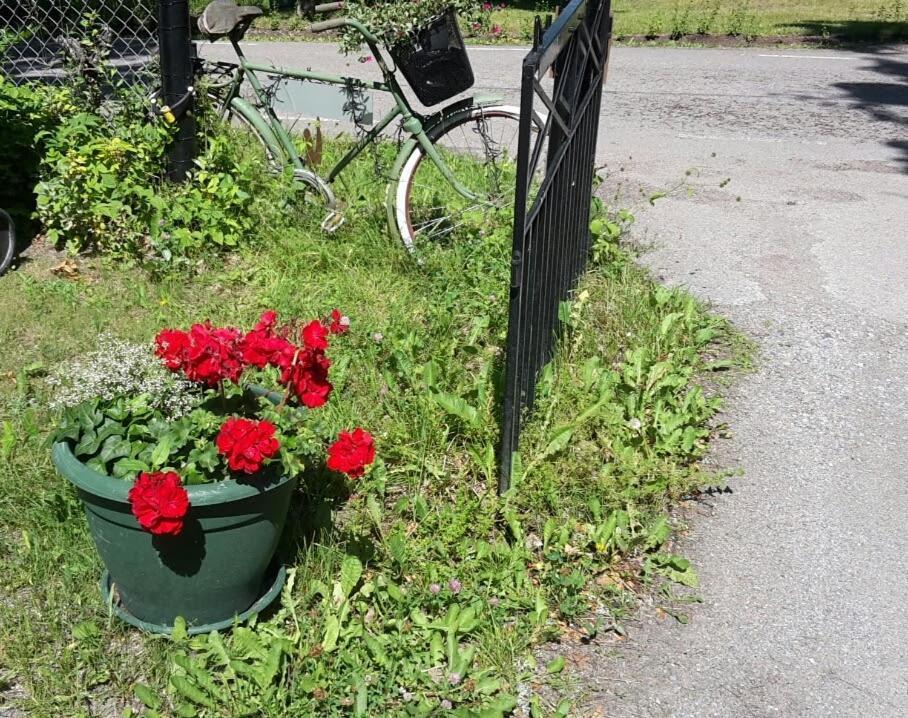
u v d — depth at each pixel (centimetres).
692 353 461
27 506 334
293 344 298
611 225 570
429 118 525
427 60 502
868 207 688
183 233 521
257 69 555
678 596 316
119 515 257
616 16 1619
